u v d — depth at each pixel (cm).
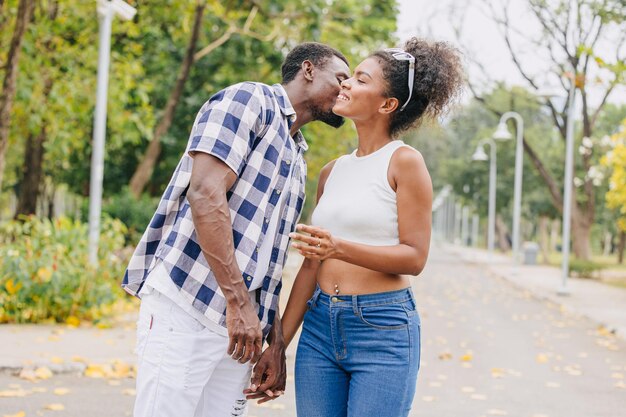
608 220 4538
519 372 846
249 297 297
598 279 2658
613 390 764
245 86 302
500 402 692
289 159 312
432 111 317
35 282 920
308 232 284
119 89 1496
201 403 319
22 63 1305
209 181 286
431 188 299
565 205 1942
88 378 689
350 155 318
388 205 300
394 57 304
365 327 300
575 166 3862
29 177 1920
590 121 2930
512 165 4550
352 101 306
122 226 1100
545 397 721
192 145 291
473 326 1255
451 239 8762
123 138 1633
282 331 325
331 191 313
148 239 309
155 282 299
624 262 5238
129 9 1166
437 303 1641
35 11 1356
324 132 2169
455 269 3175
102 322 959
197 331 298
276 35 1775
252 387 321
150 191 2234
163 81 2009
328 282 310
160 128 1780
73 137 1546
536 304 1717
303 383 314
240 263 297
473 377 807
